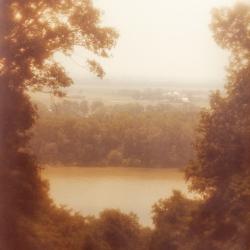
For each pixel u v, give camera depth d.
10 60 19.47
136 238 31.05
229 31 21.86
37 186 21.98
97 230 29.67
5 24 18.61
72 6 20.42
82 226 27.75
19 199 20.67
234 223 22.02
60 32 20.05
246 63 21.83
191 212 24.52
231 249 21.77
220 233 22.53
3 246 17.78
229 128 21.56
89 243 26.62
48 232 21.19
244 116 21.38
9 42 19.20
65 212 26.27
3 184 19.77
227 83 22.06
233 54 22.03
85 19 20.34
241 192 20.75
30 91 21.09
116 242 30.05
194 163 23.27
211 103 22.27
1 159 20.09
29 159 21.66
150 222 33.34
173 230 28.75
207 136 22.22
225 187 21.97
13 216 19.22
